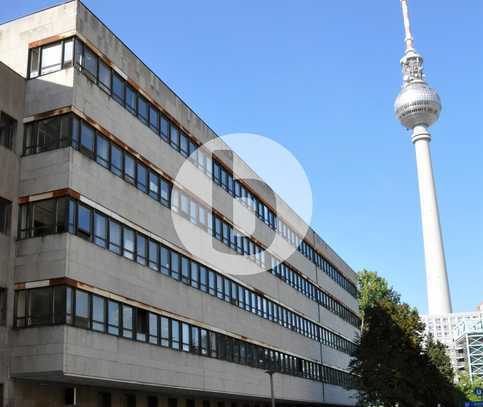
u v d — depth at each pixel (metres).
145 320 32.00
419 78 186.75
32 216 27.61
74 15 29.66
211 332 39.59
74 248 26.94
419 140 179.62
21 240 27.38
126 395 33.06
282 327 53.50
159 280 33.91
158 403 36.31
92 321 27.53
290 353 54.47
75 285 26.62
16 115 28.72
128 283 30.83
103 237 29.33
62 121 28.31
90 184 28.83
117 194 31.00
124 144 32.34
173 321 34.94
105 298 28.77
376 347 55.38
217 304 41.03
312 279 65.12
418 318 57.19
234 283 44.59
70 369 25.52
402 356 54.19
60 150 27.86
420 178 175.12
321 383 62.31
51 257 26.58
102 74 31.22
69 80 28.66
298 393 54.66
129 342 30.11
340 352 72.25
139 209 32.91
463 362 176.88
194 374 36.22
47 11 30.28
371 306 58.84
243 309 45.41
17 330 26.20
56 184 27.48
